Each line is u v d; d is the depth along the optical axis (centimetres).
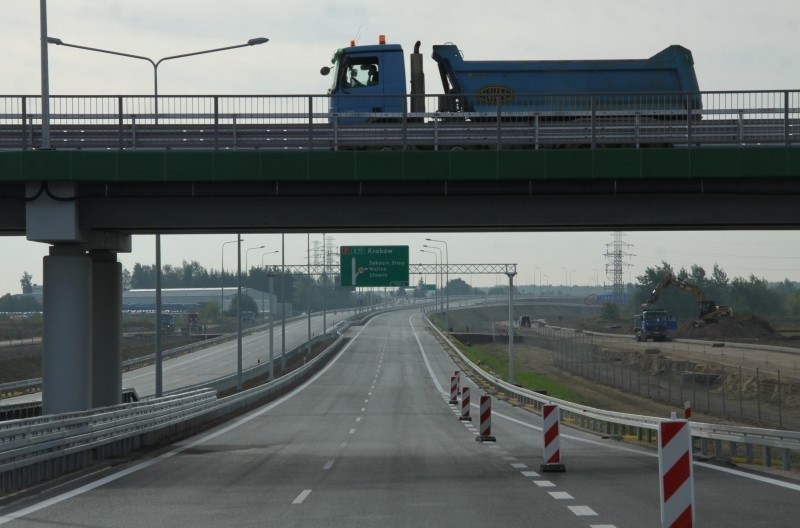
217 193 3356
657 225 3438
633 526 1661
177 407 4391
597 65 4806
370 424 5381
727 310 14875
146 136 3434
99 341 3922
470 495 2159
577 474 2627
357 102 4712
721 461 2958
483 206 3372
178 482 2538
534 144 3472
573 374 10300
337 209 3384
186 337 17725
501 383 8650
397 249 8875
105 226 3381
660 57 4819
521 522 1731
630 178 3266
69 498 2212
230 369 11850
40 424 2477
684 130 3444
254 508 1995
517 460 3098
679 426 1307
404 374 11300
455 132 3459
